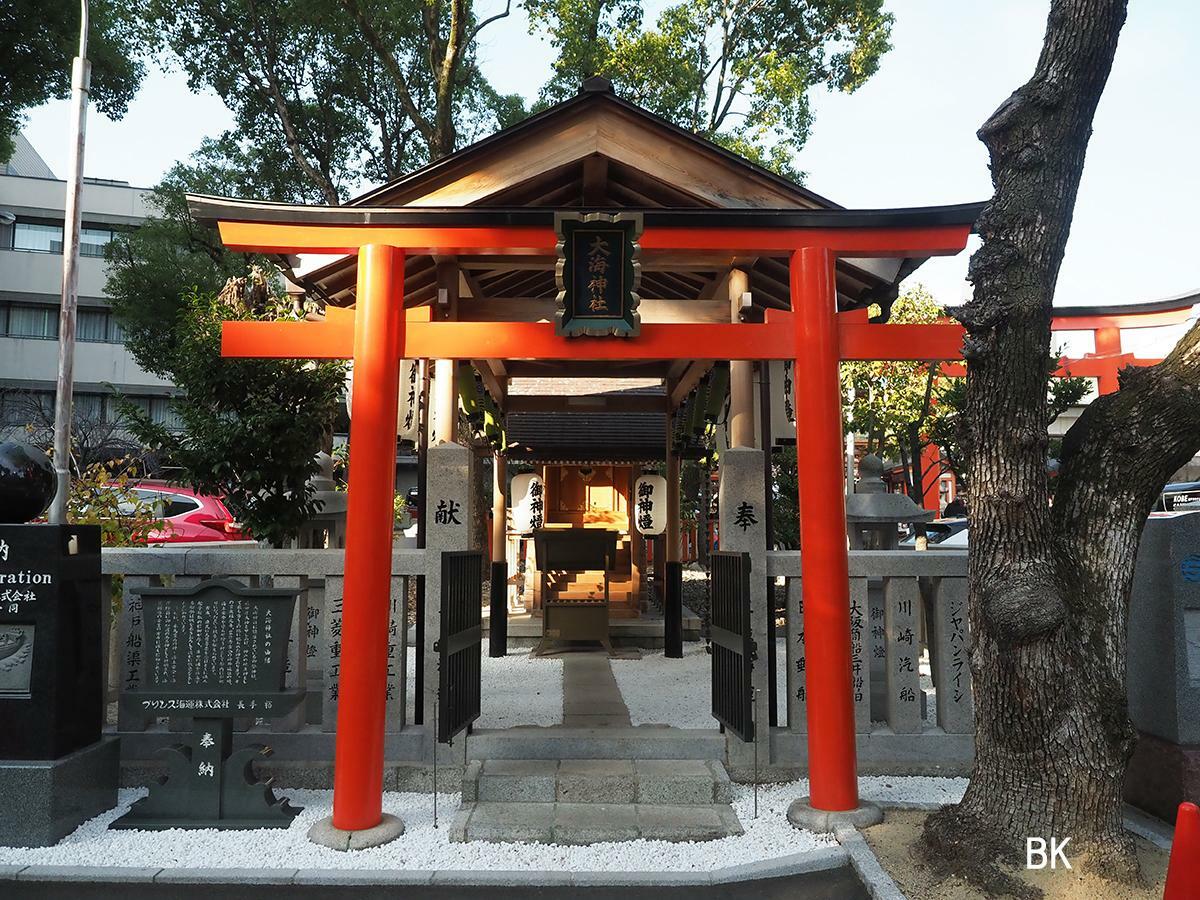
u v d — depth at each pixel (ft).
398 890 12.52
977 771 12.82
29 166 102.01
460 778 16.80
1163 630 14.92
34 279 83.71
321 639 17.20
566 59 50.96
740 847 13.76
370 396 14.80
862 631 17.67
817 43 53.06
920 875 12.31
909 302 63.72
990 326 12.56
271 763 16.85
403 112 52.70
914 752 17.40
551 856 13.46
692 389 29.25
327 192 49.26
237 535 39.73
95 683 15.43
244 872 12.74
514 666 27.78
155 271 52.06
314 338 15.74
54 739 14.02
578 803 15.33
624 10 51.60
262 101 50.93
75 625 14.75
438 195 17.03
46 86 45.50
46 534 14.33
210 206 15.08
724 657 16.37
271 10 46.32
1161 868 12.34
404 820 14.98
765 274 21.79
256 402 23.31
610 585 36.29
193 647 14.85
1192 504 39.70
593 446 34.55
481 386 26.99
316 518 25.88
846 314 15.76
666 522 31.50
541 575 33.83
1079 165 13.00
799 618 17.54
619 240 15.10
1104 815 11.85
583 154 17.17
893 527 25.09
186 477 23.44
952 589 17.79
